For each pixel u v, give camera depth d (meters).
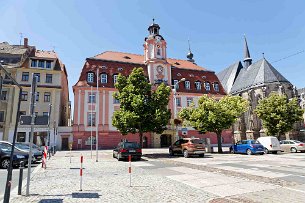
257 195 7.54
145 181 10.15
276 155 24.33
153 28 53.12
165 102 26.91
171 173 12.50
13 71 42.28
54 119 42.12
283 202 6.71
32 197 7.43
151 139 46.25
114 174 12.31
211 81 57.09
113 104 44.97
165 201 6.93
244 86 64.62
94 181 10.23
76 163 18.12
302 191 7.99
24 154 15.98
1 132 39.69
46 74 43.69
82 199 7.17
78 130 41.94
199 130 29.28
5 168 14.83
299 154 25.58
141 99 25.59
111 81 46.00
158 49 51.72
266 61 62.06
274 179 10.28
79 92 43.56
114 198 7.29
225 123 28.27
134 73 27.27
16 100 41.25
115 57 51.22
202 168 14.30
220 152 28.86
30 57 43.59
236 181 9.95
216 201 6.86
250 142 25.94
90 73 45.34
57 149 40.72
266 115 38.66
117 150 21.73
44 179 10.85
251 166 15.05
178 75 53.84
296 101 38.50
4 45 48.84
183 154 23.31
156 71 50.03
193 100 52.72
